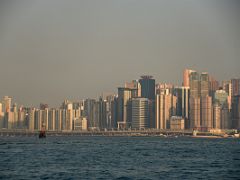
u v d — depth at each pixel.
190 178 123.94
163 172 136.88
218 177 126.12
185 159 185.25
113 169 144.25
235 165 159.75
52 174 130.38
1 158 182.38
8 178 121.56
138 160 177.75
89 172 135.75
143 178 123.62
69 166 152.12
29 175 127.75
